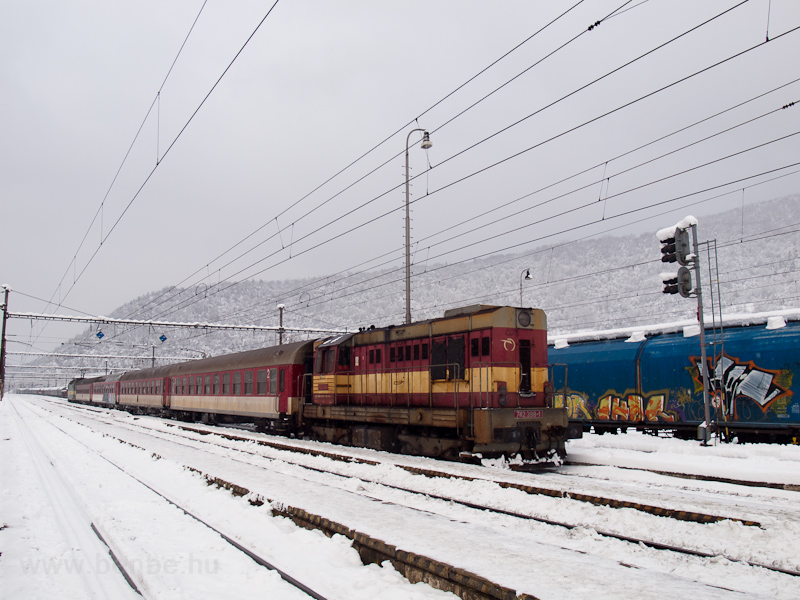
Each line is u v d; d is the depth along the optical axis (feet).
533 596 16.37
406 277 75.87
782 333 54.29
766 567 20.95
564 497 31.55
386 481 39.55
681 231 51.24
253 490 34.22
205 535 26.40
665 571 20.44
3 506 32.48
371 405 59.62
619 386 66.18
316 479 41.01
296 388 72.33
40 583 20.27
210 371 98.63
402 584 19.49
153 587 19.45
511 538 24.16
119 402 163.32
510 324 47.26
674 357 61.41
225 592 19.25
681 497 32.24
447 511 29.96
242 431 83.15
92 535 27.07
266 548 23.76
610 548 23.02
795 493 33.60
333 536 24.43
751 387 54.44
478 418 43.39
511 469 43.06
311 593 18.90
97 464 50.03
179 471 44.14
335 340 65.62
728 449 45.01
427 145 68.13
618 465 45.37
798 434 51.70
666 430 64.85
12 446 65.26
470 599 18.04
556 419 45.91
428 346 52.95
